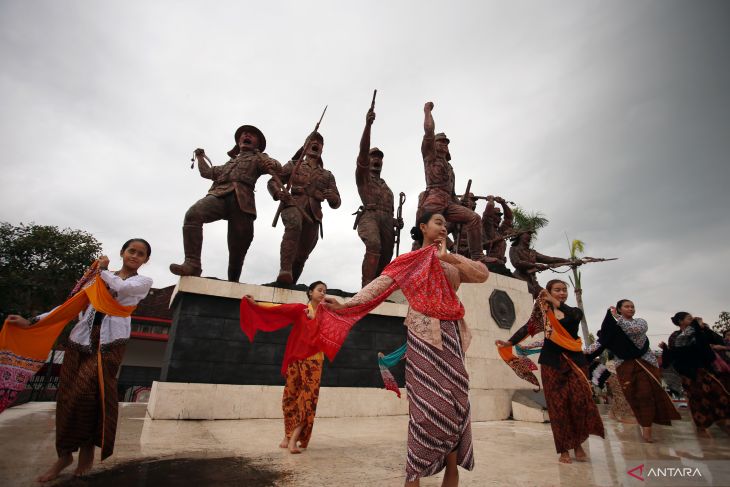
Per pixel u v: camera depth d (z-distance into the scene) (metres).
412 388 2.29
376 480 2.85
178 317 6.85
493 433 5.82
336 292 8.48
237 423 6.03
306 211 8.95
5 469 2.82
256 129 8.70
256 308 4.41
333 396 7.42
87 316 2.95
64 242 17.64
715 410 5.48
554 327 4.10
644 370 5.11
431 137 9.67
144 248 3.30
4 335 2.87
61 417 2.72
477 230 9.59
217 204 7.68
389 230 9.84
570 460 3.64
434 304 2.42
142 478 2.73
